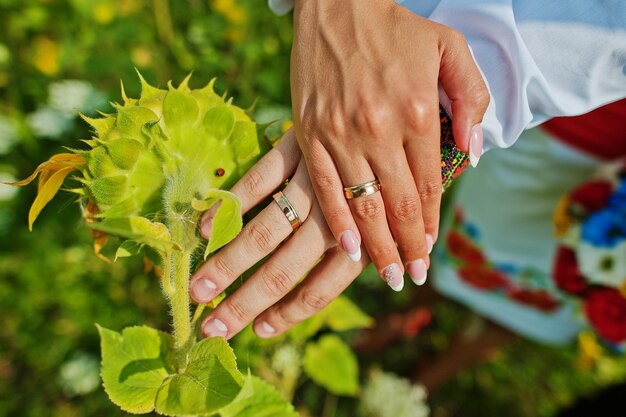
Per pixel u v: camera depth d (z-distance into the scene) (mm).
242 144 421
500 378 1072
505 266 757
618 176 613
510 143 462
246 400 479
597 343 1055
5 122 918
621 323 673
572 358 1092
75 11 1022
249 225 437
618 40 421
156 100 403
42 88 1021
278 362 724
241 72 1052
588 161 629
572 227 651
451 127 444
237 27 1059
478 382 1067
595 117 592
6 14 1029
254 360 694
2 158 930
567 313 766
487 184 720
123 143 385
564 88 448
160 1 1040
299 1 440
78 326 857
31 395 855
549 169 653
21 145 940
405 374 1044
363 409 908
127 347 433
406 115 403
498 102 448
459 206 793
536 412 1047
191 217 405
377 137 407
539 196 679
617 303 665
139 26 1029
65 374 818
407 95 402
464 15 441
